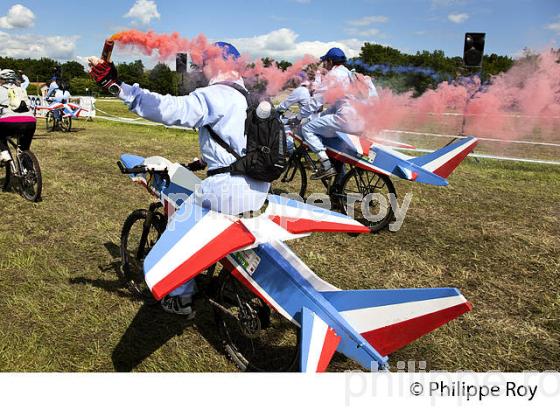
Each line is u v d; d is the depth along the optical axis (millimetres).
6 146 5734
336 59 4789
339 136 5027
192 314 2998
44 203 5551
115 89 2129
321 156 5148
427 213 5867
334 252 4551
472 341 3139
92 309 3291
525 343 3125
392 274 4102
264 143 2328
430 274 4125
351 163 5105
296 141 5688
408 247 4734
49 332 3012
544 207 6270
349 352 2268
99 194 5996
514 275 4152
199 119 2334
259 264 2484
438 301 2115
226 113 2357
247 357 2910
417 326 2176
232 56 2420
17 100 5504
